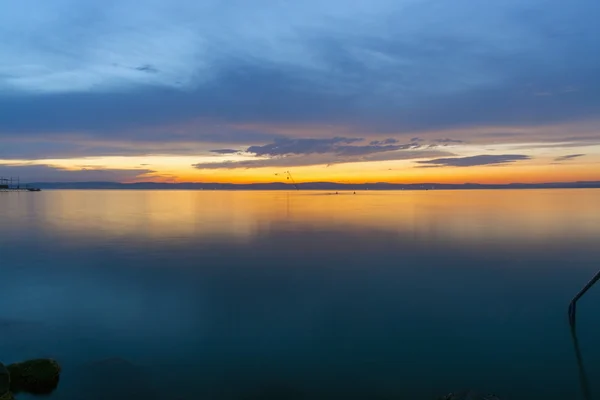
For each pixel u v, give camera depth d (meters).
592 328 11.53
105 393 8.17
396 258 21.42
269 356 9.97
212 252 23.73
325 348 10.39
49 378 8.45
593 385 8.57
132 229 34.50
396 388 8.53
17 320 12.50
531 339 10.91
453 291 15.27
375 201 78.62
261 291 15.48
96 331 11.61
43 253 23.62
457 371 9.15
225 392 8.32
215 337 11.11
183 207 63.00
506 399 8.12
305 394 8.28
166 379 8.80
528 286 15.81
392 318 12.49
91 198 103.50
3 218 44.78
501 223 35.81
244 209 57.50
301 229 33.81
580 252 22.20
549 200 76.31
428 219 40.41
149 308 13.59
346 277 17.58
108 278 17.69
